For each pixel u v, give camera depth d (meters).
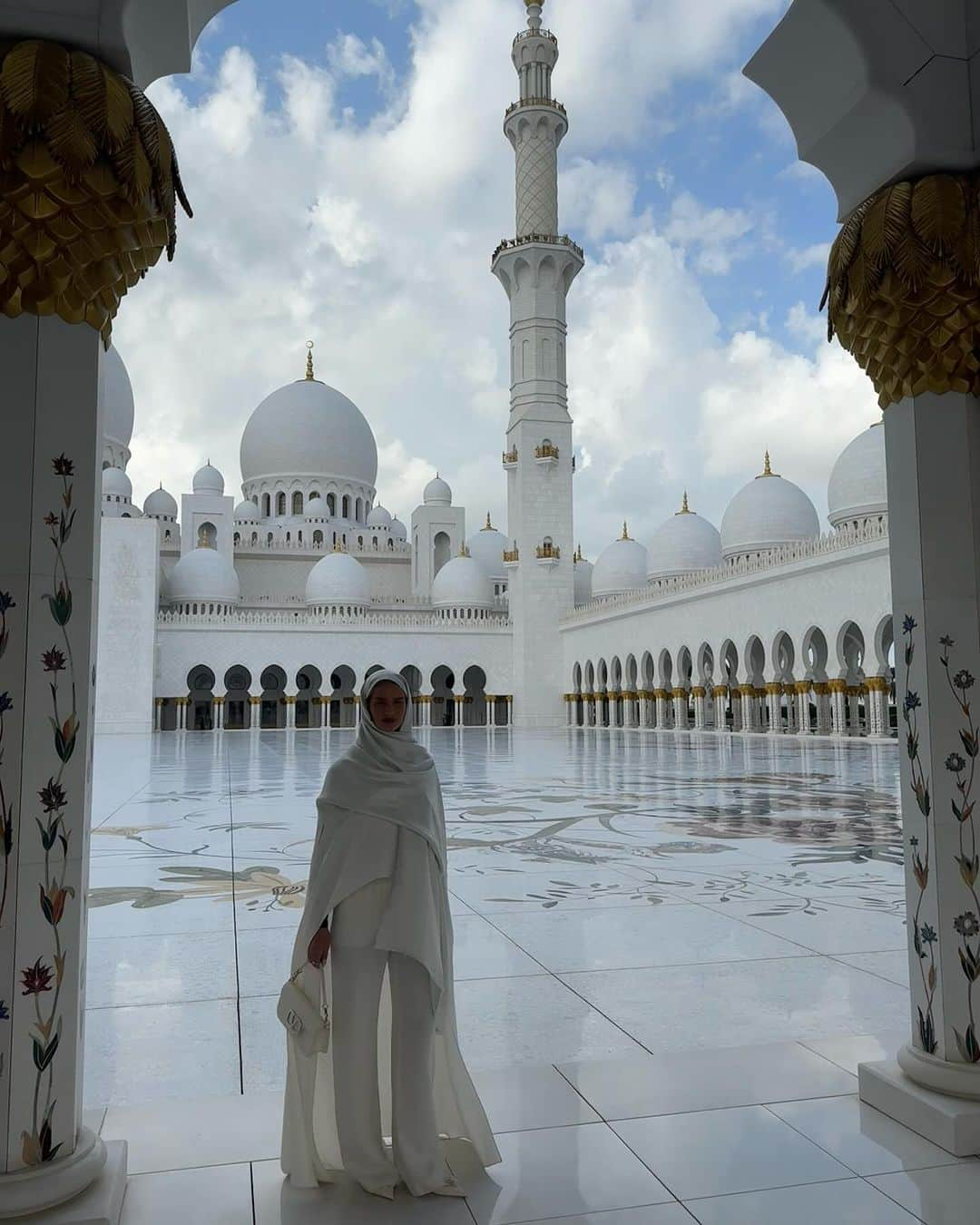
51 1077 3.00
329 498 63.44
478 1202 3.05
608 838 10.38
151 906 7.12
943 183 3.79
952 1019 3.58
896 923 6.49
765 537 45.06
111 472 53.62
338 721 58.09
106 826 11.41
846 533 29.25
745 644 35.44
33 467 3.11
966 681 3.74
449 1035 3.32
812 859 9.01
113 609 42.00
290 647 49.50
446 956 3.32
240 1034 4.53
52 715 3.08
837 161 4.21
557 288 48.19
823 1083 3.90
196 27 3.58
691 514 52.31
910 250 3.74
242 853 9.48
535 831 10.96
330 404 63.88
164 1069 4.13
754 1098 3.77
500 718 59.06
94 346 3.26
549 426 48.50
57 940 3.04
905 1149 3.36
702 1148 3.38
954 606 3.77
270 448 62.97
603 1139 3.45
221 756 25.91
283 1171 3.20
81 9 3.19
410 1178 3.10
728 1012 4.73
